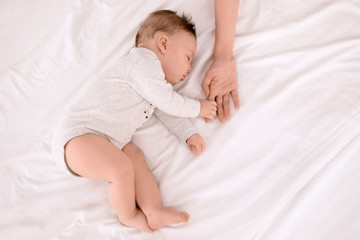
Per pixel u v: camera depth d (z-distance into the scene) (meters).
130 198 1.03
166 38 1.18
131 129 1.14
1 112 1.28
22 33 1.45
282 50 1.27
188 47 1.20
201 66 1.27
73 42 1.38
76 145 1.02
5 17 1.50
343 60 1.22
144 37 1.21
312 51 1.24
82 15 1.44
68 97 1.29
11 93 1.32
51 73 1.34
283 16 1.34
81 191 1.13
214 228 1.04
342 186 1.05
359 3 1.32
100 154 1.02
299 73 1.22
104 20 1.42
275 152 1.12
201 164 1.13
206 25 1.35
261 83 1.22
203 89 1.23
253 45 1.29
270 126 1.15
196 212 1.07
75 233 1.07
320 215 1.02
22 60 1.38
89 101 1.10
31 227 1.08
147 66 1.11
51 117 1.26
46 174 1.17
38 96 1.31
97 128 1.07
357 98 1.16
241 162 1.12
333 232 1.00
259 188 1.07
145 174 1.11
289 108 1.17
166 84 1.12
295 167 1.08
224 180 1.09
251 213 1.04
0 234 1.08
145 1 1.43
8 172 1.18
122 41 1.36
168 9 1.39
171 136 1.19
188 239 1.04
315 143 1.11
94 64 1.33
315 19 1.31
